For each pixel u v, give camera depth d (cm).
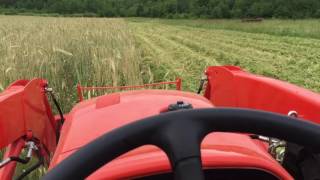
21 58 1002
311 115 364
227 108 153
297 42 3173
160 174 220
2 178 309
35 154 426
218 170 228
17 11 10681
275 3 7931
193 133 144
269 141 345
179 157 139
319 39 3488
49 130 489
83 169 142
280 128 151
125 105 337
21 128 385
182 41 3453
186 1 10462
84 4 11131
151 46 2836
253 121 151
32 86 439
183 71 1543
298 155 288
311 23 5756
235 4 8775
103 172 219
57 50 1070
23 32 2069
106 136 146
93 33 2077
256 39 3666
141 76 1217
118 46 1756
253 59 2066
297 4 7638
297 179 296
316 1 7550
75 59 1202
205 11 9681
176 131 144
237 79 480
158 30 5378
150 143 147
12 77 899
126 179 218
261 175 232
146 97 361
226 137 269
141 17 10794
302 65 1816
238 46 2898
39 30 2267
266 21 6838
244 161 229
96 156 143
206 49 2648
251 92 454
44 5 11306
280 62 1933
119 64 1142
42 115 462
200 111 150
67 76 1129
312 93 384
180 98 365
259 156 245
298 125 152
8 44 1423
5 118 353
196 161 138
